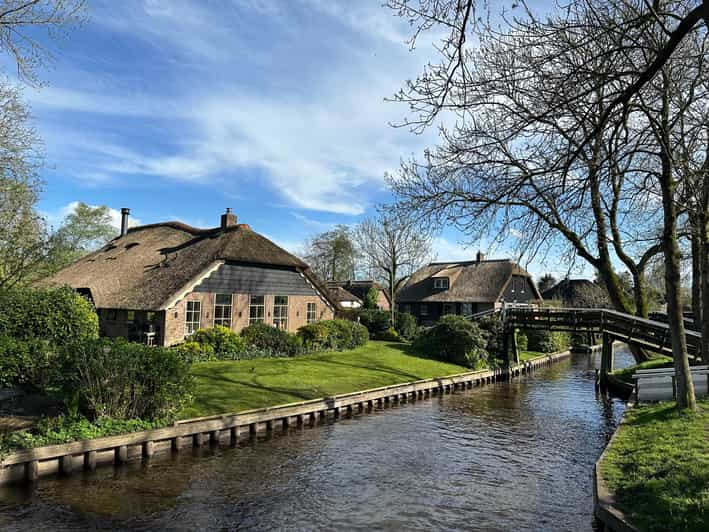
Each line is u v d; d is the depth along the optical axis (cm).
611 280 1686
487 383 2539
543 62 648
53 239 2062
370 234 4156
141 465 1097
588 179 755
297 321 2802
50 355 1318
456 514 882
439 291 4647
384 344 3127
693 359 1780
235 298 2447
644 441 924
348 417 1641
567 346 4225
